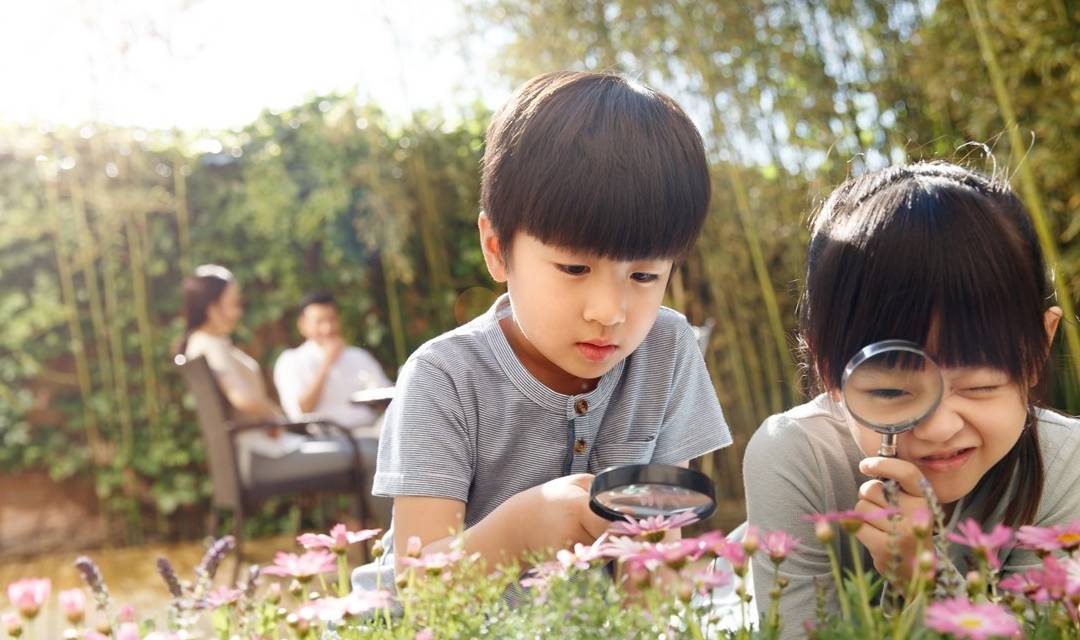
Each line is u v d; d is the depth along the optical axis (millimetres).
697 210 1076
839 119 4137
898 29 3982
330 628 970
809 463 1140
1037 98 3480
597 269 1035
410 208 5582
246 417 4117
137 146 5359
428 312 5750
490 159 1126
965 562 1099
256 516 5297
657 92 1140
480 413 1217
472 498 1253
